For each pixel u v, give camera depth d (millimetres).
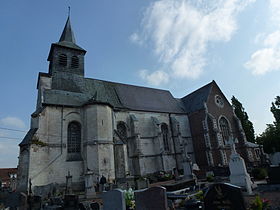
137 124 30016
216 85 40125
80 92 29078
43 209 13578
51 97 25219
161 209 8844
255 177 20844
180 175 26922
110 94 32875
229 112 39000
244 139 36469
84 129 25328
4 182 52969
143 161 28562
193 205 9469
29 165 20328
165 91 43438
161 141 31266
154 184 22797
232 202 7535
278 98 51062
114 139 25688
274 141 40906
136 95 36531
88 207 12289
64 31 35250
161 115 35156
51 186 19984
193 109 38125
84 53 32906
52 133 23438
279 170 13766
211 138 33906
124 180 21562
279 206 8625
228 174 21906
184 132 36656
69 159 23391
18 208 14461
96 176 22094
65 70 30047
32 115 23656
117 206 9828
